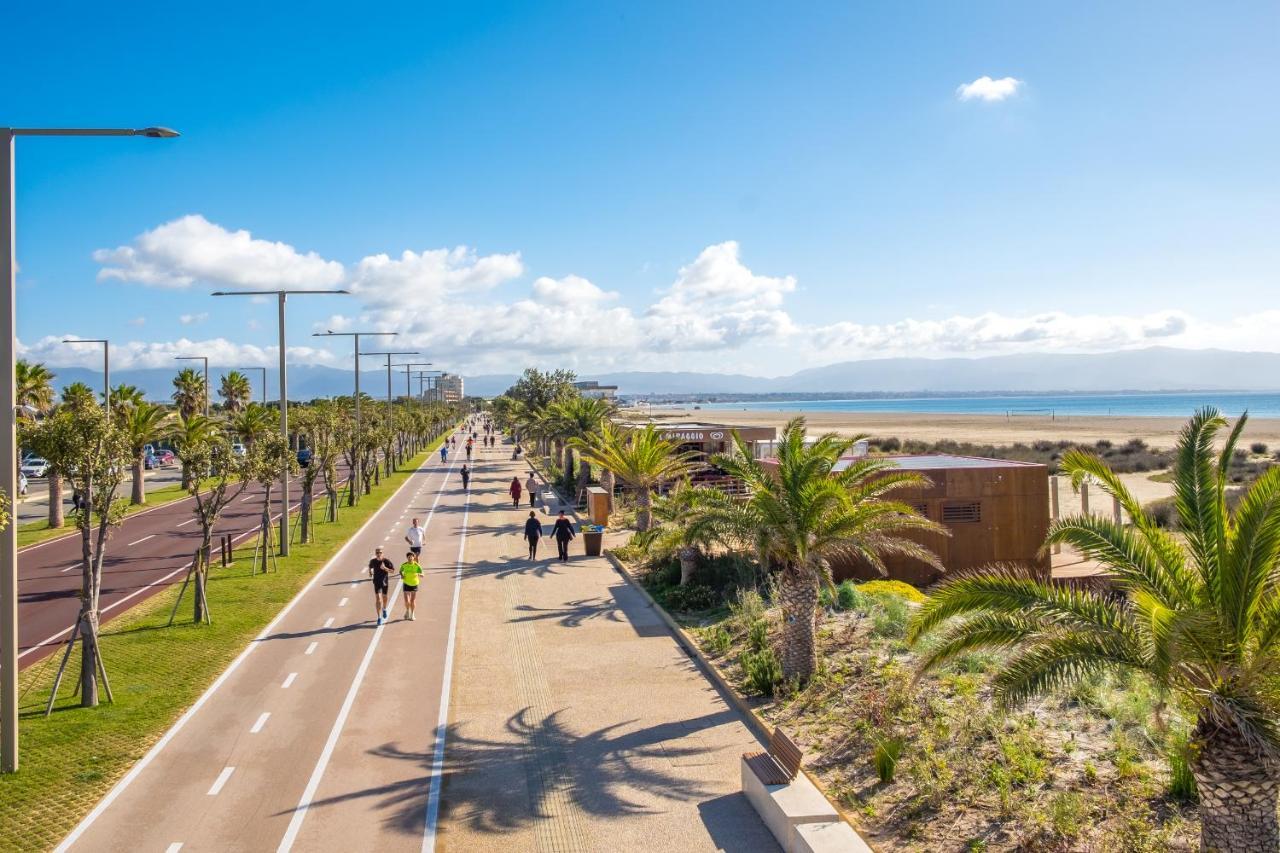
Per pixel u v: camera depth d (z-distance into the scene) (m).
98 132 10.57
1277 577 7.68
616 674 14.66
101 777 10.47
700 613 18.77
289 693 13.64
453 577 23.52
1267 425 118.88
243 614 18.88
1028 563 22.39
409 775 10.59
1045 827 8.43
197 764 10.89
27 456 49.25
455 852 8.73
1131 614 8.32
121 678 14.38
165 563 26.30
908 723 11.11
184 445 19.44
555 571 24.38
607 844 8.85
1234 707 7.00
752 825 9.22
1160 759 9.63
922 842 8.51
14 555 10.62
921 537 22.11
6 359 10.32
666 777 10.49
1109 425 139.38
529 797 9.98
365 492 47.81
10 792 10.04
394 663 15.28
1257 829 7.19
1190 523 8.18
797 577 13.79
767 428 40.75
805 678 13.37
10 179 10.36
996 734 10.34
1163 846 7.92
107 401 34.97
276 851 8.74
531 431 57.50
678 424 46.00
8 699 10.60
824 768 10.41
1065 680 8.12
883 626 15.16
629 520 34.12
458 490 49.38
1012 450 75.12
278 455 24.81
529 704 13.16
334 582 22.75
